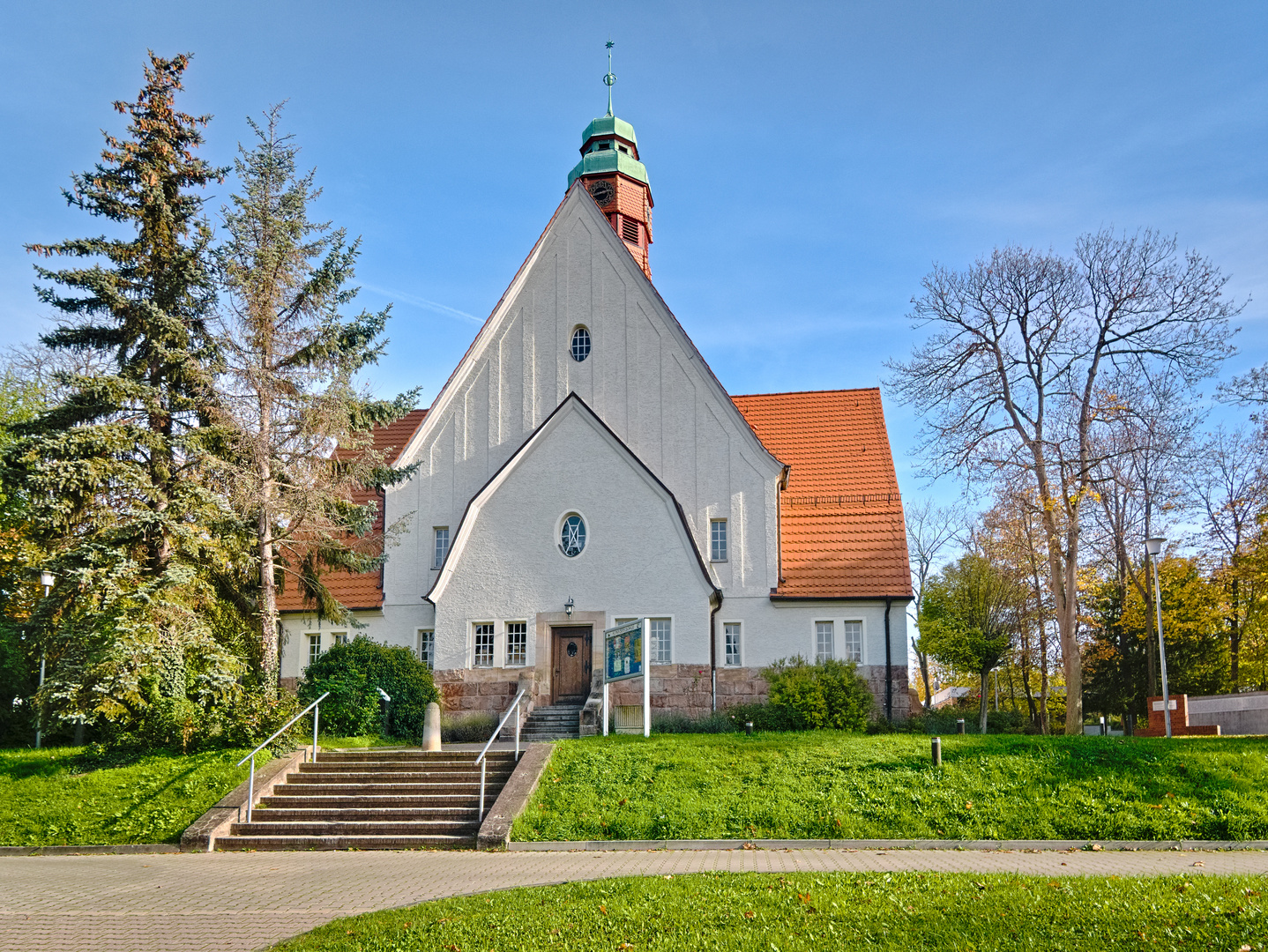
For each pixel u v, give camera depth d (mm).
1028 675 45625
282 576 26359
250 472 23531
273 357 24859
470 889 12062
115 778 19234
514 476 28359
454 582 27969
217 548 22250
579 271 30781
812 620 27734
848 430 33062
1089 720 56219
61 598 21656
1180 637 42281
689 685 26516
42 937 10594
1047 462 30000
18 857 16812
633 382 29828
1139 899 10211
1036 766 17328
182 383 24297
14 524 28719
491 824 16078
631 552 27375
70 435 21469
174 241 24891
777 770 17812
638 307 30234
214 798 18406
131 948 10086
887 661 27344
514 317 30875
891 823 15711
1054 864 13062
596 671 26812
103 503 22500
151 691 20297
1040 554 40188
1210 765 16984
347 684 24062
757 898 10758
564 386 30188
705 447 29047
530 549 27797
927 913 10023
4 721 26188
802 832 15594
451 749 20906
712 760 18406
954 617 35969
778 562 28125
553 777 17984
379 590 30531
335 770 19453
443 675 27469
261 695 21484
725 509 28625
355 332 25609
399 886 12547
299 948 9664
